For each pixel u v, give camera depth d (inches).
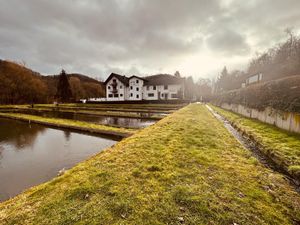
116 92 2022.6
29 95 2201.0
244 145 260.4
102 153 202.7
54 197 113.4
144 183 129.3
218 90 3048.7
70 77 3107.8
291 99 301.4
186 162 170.1
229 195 115.9
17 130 535.5
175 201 108.7
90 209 100.7
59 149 348.2
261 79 1391.5
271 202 110.7
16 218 95.9
